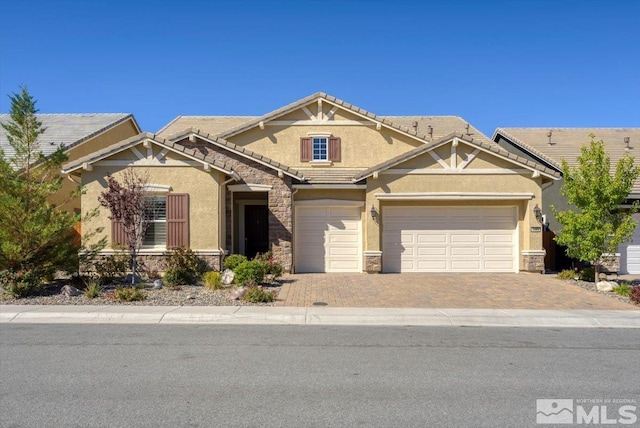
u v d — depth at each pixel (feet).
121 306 36.50
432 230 57.41
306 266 57.72
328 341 27.45
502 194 55.72
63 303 37.73
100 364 22.68
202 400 18.19
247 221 64.39
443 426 16.12
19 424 16.01
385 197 55.98
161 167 51.65
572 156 67.97
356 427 15.94
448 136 55.57
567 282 49.21
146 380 20.42
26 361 23.12
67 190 64.54
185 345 26.30
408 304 38.22
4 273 40.45
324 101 64.59
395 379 20.80
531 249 55.52
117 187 43.98
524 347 26.50
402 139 64.90
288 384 20.03
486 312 35.32
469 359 23.99
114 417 16.58
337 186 56.54
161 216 52.08
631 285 48.37
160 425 15.96
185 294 41.42
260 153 64.90
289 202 56.08
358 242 57.88
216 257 51.37
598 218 45.73
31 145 44.55
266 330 30.35
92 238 50.93
